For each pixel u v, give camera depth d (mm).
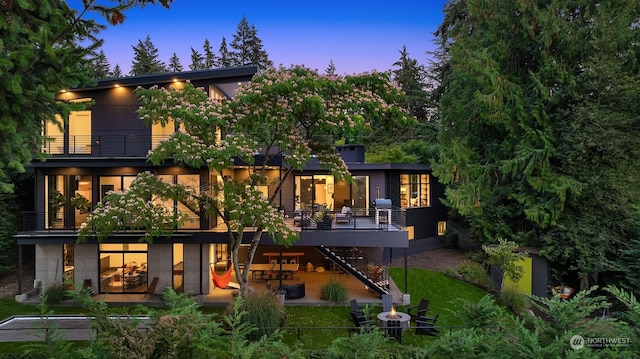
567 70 19312
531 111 18906
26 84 5293
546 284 18875
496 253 17203
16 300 15422
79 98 17234
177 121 12633
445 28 30906
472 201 20562
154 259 16406
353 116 11930
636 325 4484
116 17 6078
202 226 16188
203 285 16344
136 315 3703
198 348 3406
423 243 24734
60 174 16656
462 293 17078
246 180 13695
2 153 5469
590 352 3723
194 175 16500
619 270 16750
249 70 16453
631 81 17250
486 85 20000
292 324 13141
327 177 22469
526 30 19984
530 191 19953
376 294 16250
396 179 23141
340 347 3947
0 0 4844
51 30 5547
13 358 8969
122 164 16062
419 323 12625
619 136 17094
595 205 18188
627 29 17844
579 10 19766
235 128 12398
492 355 4074
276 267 19750
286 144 12703
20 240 15602
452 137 24312
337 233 15594
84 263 16359
